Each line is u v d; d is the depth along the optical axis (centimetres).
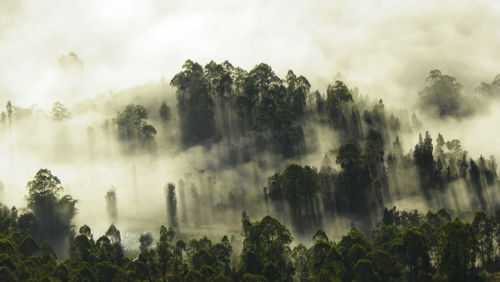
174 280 13500
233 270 13812
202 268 12575
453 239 12638
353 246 13062
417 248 13038
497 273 13100
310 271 13325
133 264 13150
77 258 13900
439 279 12550
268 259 13588
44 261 13688
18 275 11938
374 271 12200
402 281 13075
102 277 12331
